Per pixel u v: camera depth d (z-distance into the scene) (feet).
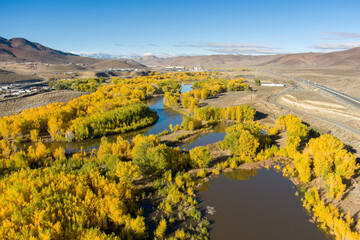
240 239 92.12
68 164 149.89
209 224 100.37
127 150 165.17
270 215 107.14
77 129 223.10
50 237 73.36
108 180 112.16
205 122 277.44
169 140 214.90
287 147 170.60
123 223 91.81
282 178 141.59
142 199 116.57
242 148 164.76
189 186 130.31
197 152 151.53
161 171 135.64
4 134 212.64
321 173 133.49
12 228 74.08
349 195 116.26
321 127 241.76
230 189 129.70
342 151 136.56
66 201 90.17
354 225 95.25
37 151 158.61
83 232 77.05
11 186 96.94
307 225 100.63
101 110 290.56
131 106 290.97
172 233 94.22
